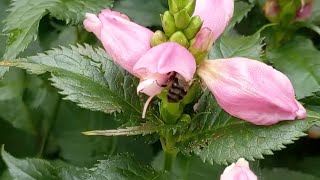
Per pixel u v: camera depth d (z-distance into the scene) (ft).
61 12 0.43
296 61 0.48
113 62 0.38
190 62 0.32
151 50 0.32
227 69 0.34
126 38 0.34
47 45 0.50
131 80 0.37
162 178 0.37
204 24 0.35
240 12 0.48
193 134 0.37
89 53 0.38
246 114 0.34
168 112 0.36
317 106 0.44
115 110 0.36
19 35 0.42
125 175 0.36
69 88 0.36
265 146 0.34
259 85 0.34
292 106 0.34
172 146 0.38
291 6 0.49
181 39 0.34
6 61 0.36
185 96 0.36
